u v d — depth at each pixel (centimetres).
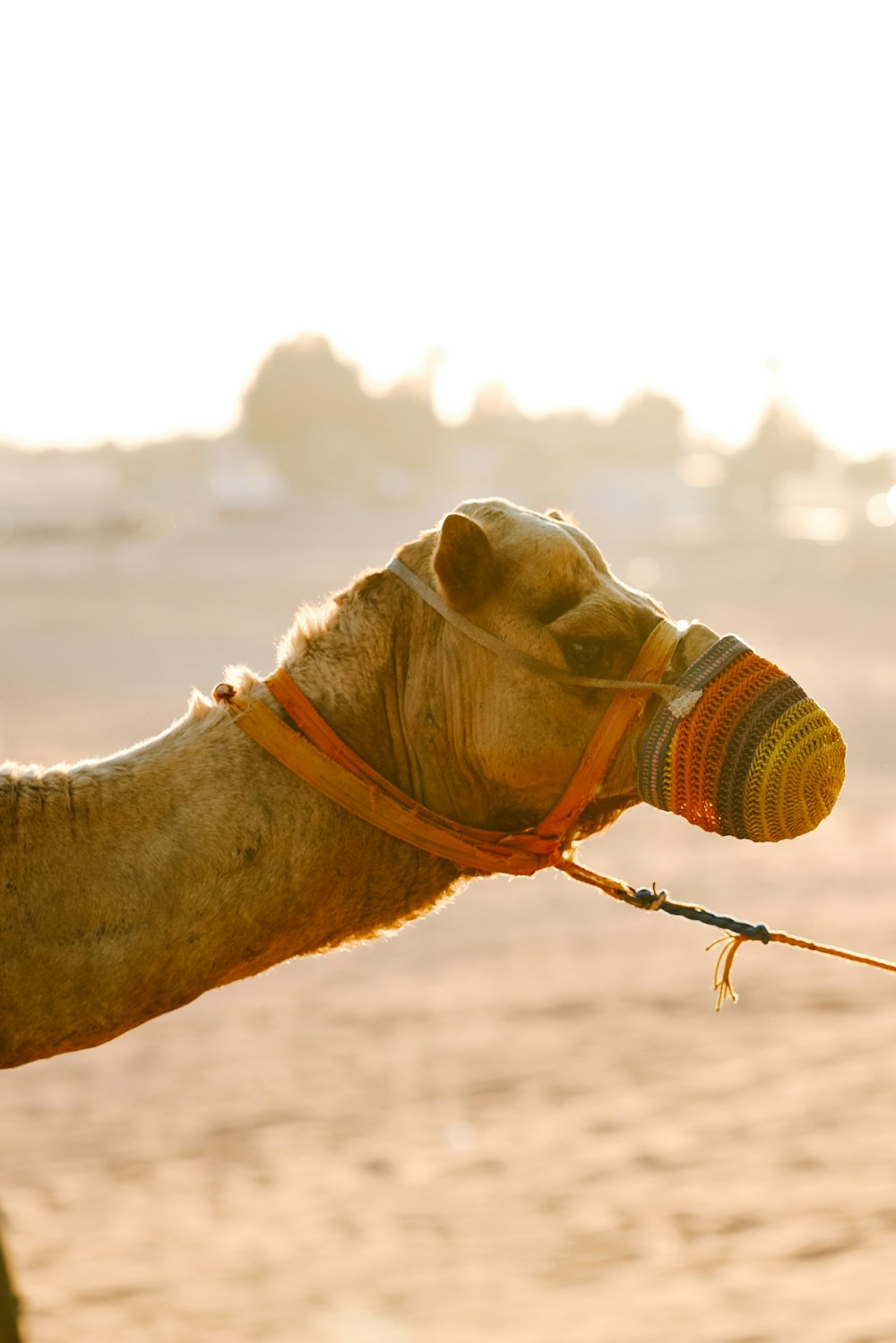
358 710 478
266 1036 1341
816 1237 816
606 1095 1105
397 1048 1271
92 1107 1168
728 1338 707
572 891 1900
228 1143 1062
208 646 5112
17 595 7719
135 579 8800
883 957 1452
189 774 461
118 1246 888
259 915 456
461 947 1638
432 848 470
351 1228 892
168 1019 1421
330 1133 1062
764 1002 1331
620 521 18725
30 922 442
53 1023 444
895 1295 741
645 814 2475
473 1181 952
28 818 451
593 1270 801
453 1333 733
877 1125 985
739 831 453
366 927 482
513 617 465
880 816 2283
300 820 460
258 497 18762
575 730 462
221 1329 758
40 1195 980
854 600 6394
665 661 462
